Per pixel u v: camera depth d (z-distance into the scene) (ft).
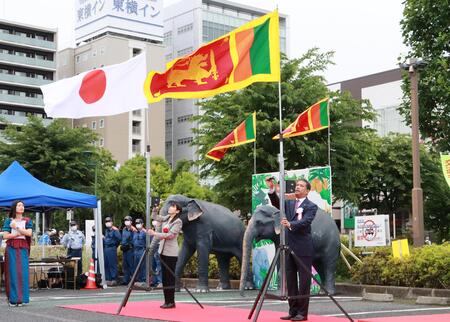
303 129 56.70
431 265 46.78
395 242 50.67
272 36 36.24
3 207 60.34
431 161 138.62
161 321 33.01
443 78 81.10
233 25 370.12
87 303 44.68
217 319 33.45
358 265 53.78
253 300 46.32
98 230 65.05
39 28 273.13
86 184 137.49
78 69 305.12
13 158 130.31
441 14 83.30
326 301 45.44
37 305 43.34
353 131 82.99
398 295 48.14
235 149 79.20
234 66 37.60
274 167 76.74
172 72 40.16
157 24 317.01
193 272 66.54
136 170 205.05
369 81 247.70
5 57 260.62
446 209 143.43
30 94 268.82
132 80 43.91
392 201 148.66
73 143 133.90
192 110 335.06
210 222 56.03
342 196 82.99
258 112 77.97
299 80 82.89
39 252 71.20
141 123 298.15
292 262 32.42
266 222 45.14
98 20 309.22
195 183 212.84
